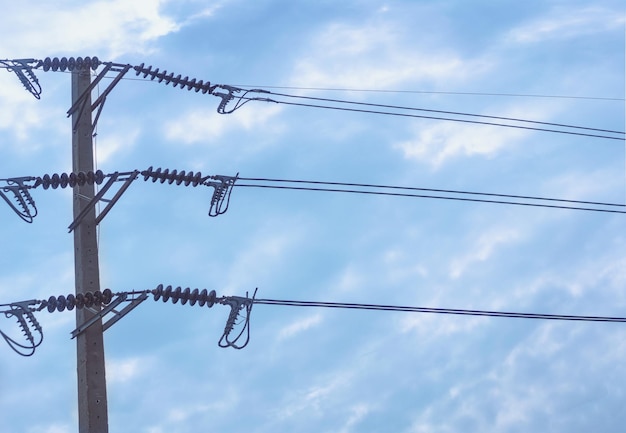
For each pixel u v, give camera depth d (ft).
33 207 66.74
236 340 64.69
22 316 59.93
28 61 72.64
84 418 60.18
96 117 70.90
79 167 69.10
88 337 61.57
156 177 69.92
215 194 72.95
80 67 72.13
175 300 63.41
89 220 65.92
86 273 64.49
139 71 76.95
